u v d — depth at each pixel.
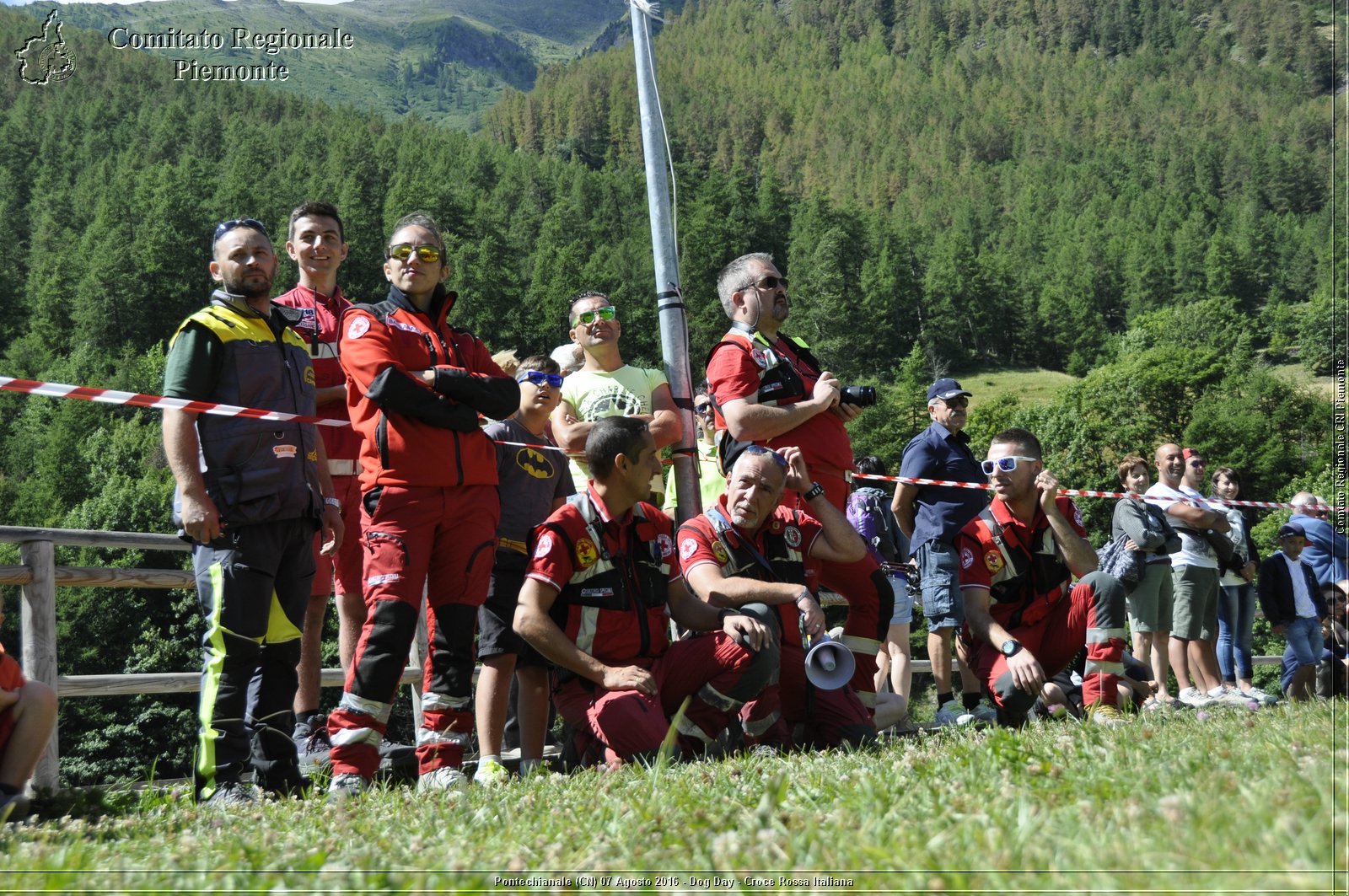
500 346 117.00
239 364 4.65
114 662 37.25
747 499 5.12
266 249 4.82
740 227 156.75
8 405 74.81
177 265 108.94
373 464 4.75
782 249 161.25
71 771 29.89
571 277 120.19
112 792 4.71
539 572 4.73
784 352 6.05
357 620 6.09
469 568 4.81
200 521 4.38
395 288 5.11
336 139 157.50
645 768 3.91
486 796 3.73
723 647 4.72
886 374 141.12
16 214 134.62
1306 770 2.64
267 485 4.52
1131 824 2.19
